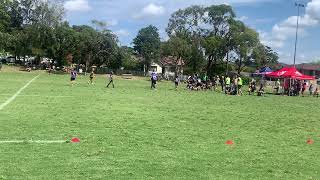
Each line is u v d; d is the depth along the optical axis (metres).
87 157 11.29
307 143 15.20
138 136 14.85
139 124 18.11
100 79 72.81
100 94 36.22
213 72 96.69
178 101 32.91
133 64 115.25
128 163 10.80
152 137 14.78
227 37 94.44
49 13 94.69
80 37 96.06
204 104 31.28
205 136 15.59
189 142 14.12
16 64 96.44
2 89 36.62
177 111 24.78
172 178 9.66
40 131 15.03
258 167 11.01
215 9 93.19
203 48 94.00
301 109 32.22
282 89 63.47
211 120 21.02
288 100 44.25
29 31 94.38
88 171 9.95
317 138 16.61
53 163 10.52
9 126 15.95
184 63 98.38
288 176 10.27
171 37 93.56
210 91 53.06
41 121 17.61
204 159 11.61
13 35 94.81
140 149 12.59
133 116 21.03
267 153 12.88
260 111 28.03
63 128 15.95
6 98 28.20
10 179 9.13
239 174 10.25
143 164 10.77
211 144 13.95
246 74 108.81
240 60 97.44
